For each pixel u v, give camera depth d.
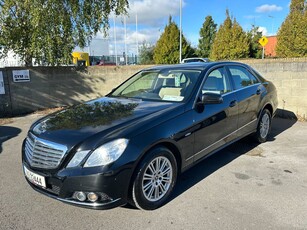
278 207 2.97
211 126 3.61
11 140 5.53
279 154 4.55
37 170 2.73
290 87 7.07
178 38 29.97
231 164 4.16
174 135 3.04
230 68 4.40
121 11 9.87
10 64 10.12
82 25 9.45
